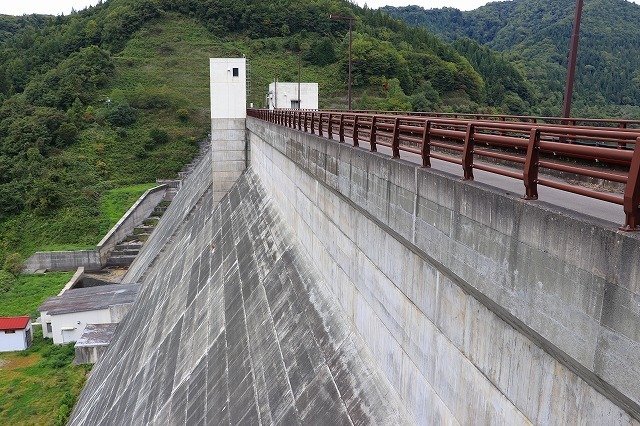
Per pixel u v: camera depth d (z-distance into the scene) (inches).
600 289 228.7
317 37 5467.5
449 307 393.4
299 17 5615.2
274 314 849.5
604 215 342.0
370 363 569.3
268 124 1400.1
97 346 1498.5
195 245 1649.9
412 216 433.1
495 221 310.8
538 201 283.6
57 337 1614.2
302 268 888.3
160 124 3833.7
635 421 225.5
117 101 3870.6
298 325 760.3
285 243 1042.1
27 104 3668.8
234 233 1421.0
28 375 1441.9
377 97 4318.4
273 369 726.5
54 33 5615.2
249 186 1727.4
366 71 4589.1
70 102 3841.0
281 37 5477.4
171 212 2581.2
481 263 329.1
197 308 1157.7
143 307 1533.0
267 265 1038.4
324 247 775.7
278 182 1261.1
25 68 4608.8
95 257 2394.2
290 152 1041.5
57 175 2952.8
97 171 3238.2
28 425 1222.9
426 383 437.7
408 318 471.2
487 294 323.0
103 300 1690.5
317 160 782.5
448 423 401.1
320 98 4323.3
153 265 1932.8
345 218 658.2
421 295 441.1
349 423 530.6
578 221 240.8
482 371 350.3
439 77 4682.6
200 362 927.7
